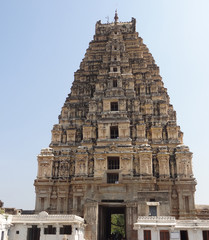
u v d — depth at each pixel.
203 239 36.88
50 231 41.69
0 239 36.78
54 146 57.72
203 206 52.94
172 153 53.56
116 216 80.62
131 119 58.22
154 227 37.38
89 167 53.72
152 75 67.25
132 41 71.75
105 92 61.66
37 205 52.22
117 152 53.06
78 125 60.62
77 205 50.97
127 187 50.69
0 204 52.91
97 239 44.22
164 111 59.22
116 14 81.38
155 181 50.47
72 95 65.25
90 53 72.12
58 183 53.22
